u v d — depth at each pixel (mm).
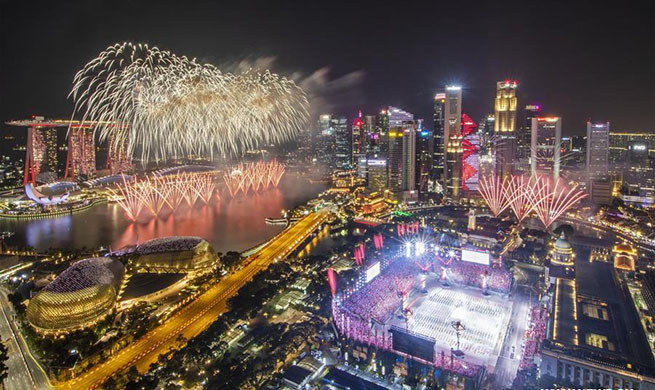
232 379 171375
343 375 177375
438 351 197875
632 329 193750
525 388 167125
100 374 181500
